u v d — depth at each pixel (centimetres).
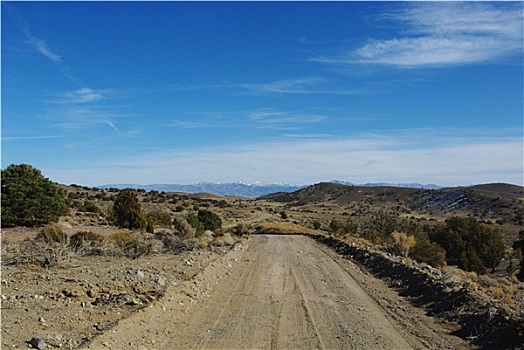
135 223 4141
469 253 4372
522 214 12775
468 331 1160
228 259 2623
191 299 1416
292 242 4531
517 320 1055
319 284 1891
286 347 1014
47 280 1372
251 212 11325
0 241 2091
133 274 1562
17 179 3584
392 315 1355
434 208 16225
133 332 990
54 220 3812
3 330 881
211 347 989
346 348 1016
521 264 3934
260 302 1490
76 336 898
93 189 10669
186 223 3562
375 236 5003
